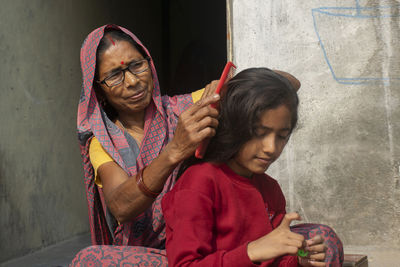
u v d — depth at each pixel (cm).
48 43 486
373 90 312
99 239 215
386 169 310
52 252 448
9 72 430
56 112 495
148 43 769
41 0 478
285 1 321
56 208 484
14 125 433
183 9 870
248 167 146
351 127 314
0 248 407
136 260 153
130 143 208
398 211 308
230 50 328
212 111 146
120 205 171
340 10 314
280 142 143
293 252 124
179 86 864
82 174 537
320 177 318
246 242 136
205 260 131
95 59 204
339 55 315
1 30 423
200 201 140
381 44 311
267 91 137
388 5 309
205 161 150
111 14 628
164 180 162
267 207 164
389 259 295
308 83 319
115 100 207
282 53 322
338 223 316
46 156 474
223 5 890
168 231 147
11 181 424
